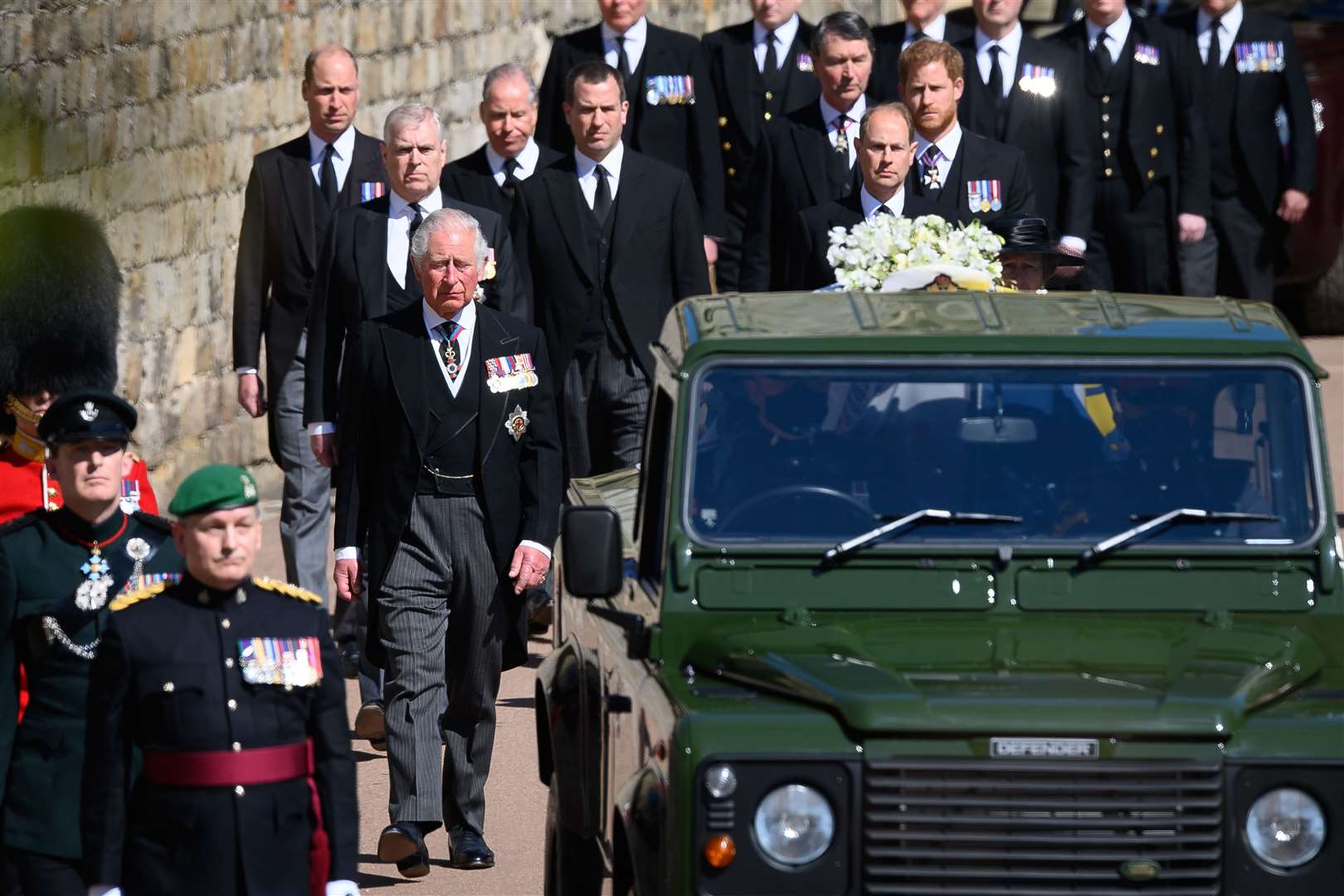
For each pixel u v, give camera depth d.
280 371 40.31
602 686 23.66
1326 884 19.05
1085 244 47.12
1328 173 64.06
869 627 21.16
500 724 37.12
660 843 19.22
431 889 29.20
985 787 18.94
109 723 20.33
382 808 33.00
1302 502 22.02
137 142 50.44
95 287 26.77
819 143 41.28
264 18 57.16
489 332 30.25
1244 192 55.28
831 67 41.00
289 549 40.50
